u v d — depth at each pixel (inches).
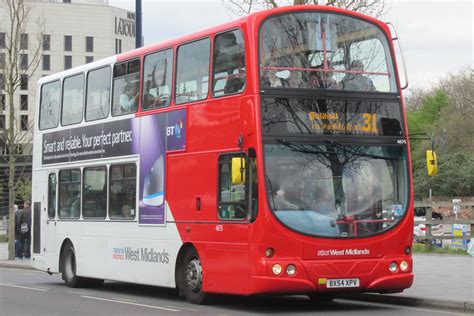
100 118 784.3
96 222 780.0
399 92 608.4
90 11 4977.9
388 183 589.3
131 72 741.3
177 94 666.8
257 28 577.9
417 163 2866.6
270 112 568.7
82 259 805.9
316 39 591.8
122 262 735.1
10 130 1312.7
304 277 556.4
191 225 636.7
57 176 859.4
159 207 680.4
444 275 808.9
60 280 954.7
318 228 563.8
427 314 562.3
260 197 558.6
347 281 565.6
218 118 608.7
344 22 601.6
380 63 607.2
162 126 682.2
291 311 590.9
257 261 558.3
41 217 892.0
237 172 559.2
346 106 587.5
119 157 746.8
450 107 3481.8
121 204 740.0
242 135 573.6
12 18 1344.7
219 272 600.7
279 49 580.4
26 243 1325.0
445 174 2655.0
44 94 903.7
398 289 588.1
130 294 765.3
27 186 2603.3
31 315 582.2
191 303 643.5
